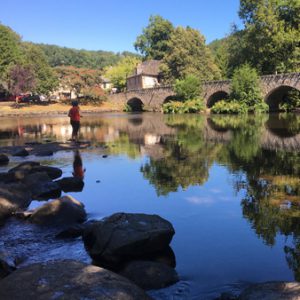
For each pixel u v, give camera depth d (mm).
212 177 10656
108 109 68688
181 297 4453
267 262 5355
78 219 7238
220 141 18562
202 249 5820
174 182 10227
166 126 29641
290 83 42219
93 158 14625
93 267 4273
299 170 11234
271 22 46344
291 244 5957
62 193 9336
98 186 9984
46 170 11258
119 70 92625
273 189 9195
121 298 3736
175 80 61844
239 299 4035
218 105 49094
